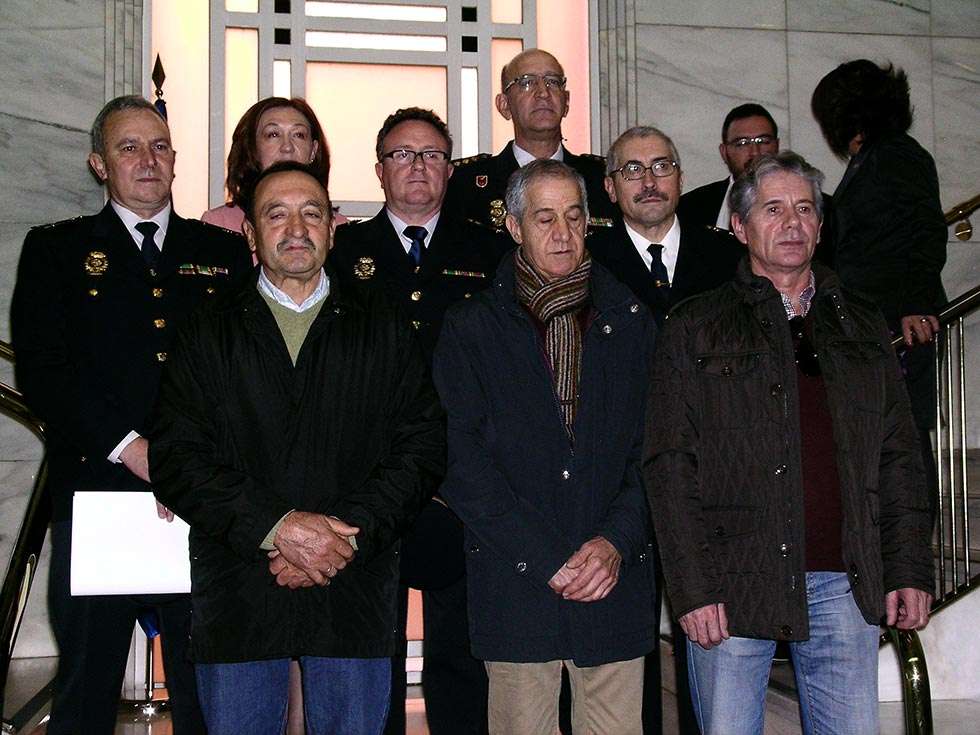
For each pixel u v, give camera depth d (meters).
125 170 2.96
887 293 3.69
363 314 2.70
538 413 2.76
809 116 5.61
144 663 4.68
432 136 3.28
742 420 2.56
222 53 5.27
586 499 2.73
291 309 2.71
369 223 3.33
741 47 5.57
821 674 2.58
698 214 4.62
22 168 5.05
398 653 3.13
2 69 5.04
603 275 2.92
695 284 3.31
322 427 2.61
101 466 2.82
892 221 3.71
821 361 2.60
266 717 2.59
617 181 3.33
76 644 2.83
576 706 2.79
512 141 3.96
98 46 5.12
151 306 2.93
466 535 2.80
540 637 2.66
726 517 2.55
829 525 2.56
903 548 2.61
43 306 2.88
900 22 5.72
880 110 3.82
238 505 2.45
